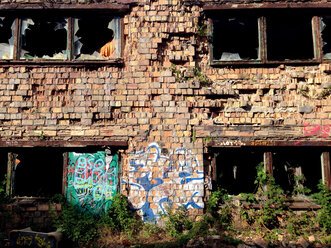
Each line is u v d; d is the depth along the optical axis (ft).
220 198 17.28
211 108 17.76
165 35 17.95
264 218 16.40
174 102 17.56
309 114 17.67
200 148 17.33
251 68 18.11
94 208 17.42
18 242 14.79
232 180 18.06
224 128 17.54
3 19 18.25
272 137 17.54
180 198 16.90
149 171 17.07
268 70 18.10
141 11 18.10
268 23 18.83
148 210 16.79
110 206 16.94
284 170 18.16
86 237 15.44
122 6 17.92
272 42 18.80
